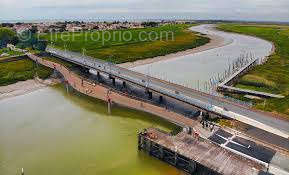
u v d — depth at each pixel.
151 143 84.69
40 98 137.75
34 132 101.81
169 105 113.94
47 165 81.75
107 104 124.94
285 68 184.00
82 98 135.00
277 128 87.75
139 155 86.50
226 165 73.50
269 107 113.81
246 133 87.75
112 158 85.06
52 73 174.38
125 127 104.56
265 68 184.12
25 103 131.12
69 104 128.75
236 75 161.62
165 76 178.00
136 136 97.94
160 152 82.62
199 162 74.62
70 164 82.19
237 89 138.12
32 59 199.25
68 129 103.88
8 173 78.06
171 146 81.69
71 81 148.00
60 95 141.50
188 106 112.25
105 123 108.19
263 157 76.50
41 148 90.75
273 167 72.19
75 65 182.12
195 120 97.50
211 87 150.88
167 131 99.81
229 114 95.44
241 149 80.06
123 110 118.38
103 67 161.25
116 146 91.69
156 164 82.25
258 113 97.38
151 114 112.19
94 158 85.06
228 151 78.94
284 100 122.38
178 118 101.00
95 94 131.75
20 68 181.25
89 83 145.38
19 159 84.69
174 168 80.31
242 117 93.12
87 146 91.81
